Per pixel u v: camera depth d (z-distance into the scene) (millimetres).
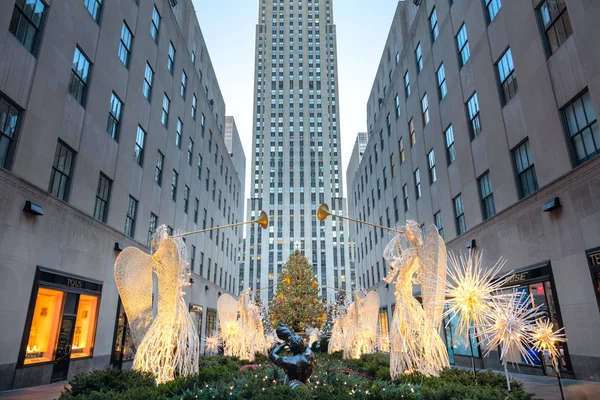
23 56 11867
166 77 24875
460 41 20234
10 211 11078
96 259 15906
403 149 29172
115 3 18047
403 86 29375
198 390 7133
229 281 45000
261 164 109938
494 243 16406
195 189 31109
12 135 11523
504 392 6016
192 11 32094
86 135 15383
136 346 9000
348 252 101625
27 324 11578
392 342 9188
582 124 12047
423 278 8609
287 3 124625
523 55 14695
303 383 7574
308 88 115062
